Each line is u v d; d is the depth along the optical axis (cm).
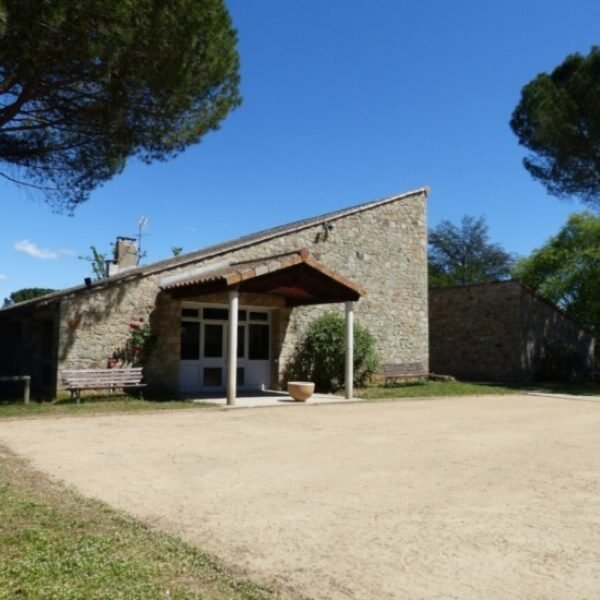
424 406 1401
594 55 2023
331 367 1709
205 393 1548
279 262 1332
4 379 1253
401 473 654
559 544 428
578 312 2552
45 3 914
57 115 1201
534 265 2664
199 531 449
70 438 855
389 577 366
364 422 1088
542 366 2327
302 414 1205
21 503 493
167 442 835
